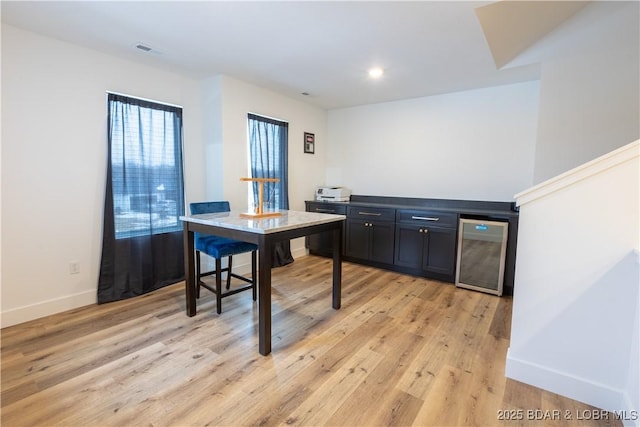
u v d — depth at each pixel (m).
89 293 2.77
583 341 1.61
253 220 2.36
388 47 2.55
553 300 1.67
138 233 2.98
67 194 2.60
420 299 3.01
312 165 4.71
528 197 1.70
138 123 2.95
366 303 2.90
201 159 3.55
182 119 3.34
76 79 2.59
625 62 2.49
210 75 3.32
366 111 4.54
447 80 3.36
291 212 2.88
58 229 2.57
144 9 2.01
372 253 4.01
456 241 3.37
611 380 1.55
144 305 2.78
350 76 3.28
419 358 2.01
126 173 2.88
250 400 1.62
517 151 3.48
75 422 1.46
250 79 3.45
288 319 2.55
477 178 3.74
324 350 2.10
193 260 2.55
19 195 2.36
